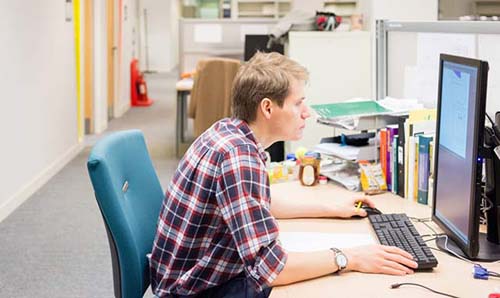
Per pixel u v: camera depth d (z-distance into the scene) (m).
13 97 4.10
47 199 4.36
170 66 13.60
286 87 1.47
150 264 1.56
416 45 2.41
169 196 1.49
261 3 8.09
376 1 4.03
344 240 1.62
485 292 1.29
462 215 1.49
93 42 6.79
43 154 4.82
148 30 13.38
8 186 4.00
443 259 1.50
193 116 5.40
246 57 5.65
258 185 1.35
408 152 2.01
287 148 4.02
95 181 1.50
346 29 4.38
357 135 2.33
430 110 2.05
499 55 1.91
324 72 4.18
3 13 3.88
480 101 1.36
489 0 3.96
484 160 1.57
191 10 12.05
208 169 1.40
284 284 1.34
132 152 1.75
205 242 1.43
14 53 4.11
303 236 1.66
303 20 4.27
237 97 1.50
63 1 5.46
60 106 5.35
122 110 8.29
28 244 3.47
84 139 6.59
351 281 1.36
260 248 1.31
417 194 2.00
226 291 1.44
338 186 2.22
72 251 3.38
